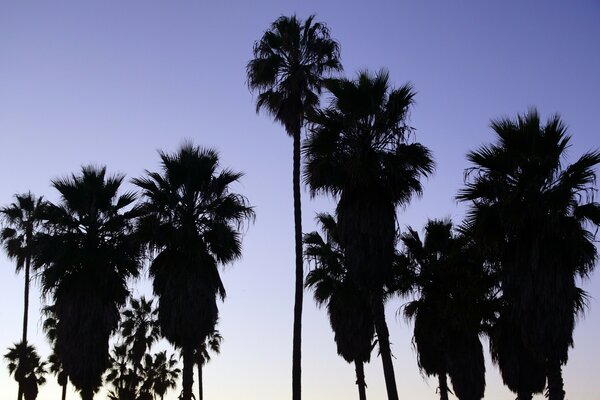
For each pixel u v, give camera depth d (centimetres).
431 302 3322
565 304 2200
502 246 2339
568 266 2239
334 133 2670
